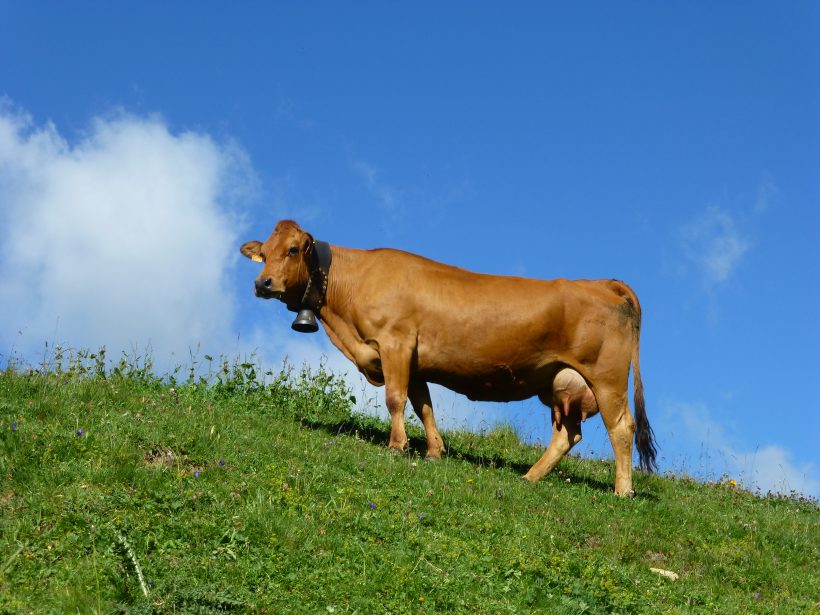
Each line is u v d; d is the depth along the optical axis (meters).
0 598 6.64
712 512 13.49
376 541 8.89
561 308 13.02
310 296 13.58
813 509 15.98
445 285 13.27
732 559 11.28
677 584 9.90
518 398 13.71
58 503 8.19
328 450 11.77
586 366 13.07
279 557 8.01
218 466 9.84
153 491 8.73
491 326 13.01
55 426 9.84
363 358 13.60
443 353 13.16
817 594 10.60
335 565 8.09
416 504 10.27
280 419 13.48
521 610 8.00
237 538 8.16
